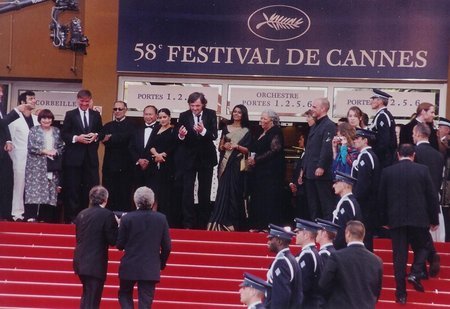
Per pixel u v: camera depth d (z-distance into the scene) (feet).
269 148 63.62
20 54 80.89
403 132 61.77
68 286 59.06
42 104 81.87
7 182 65.46
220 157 65.10
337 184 51.93
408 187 54.65
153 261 51.37
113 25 77.92
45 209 67.31
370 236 55.62
